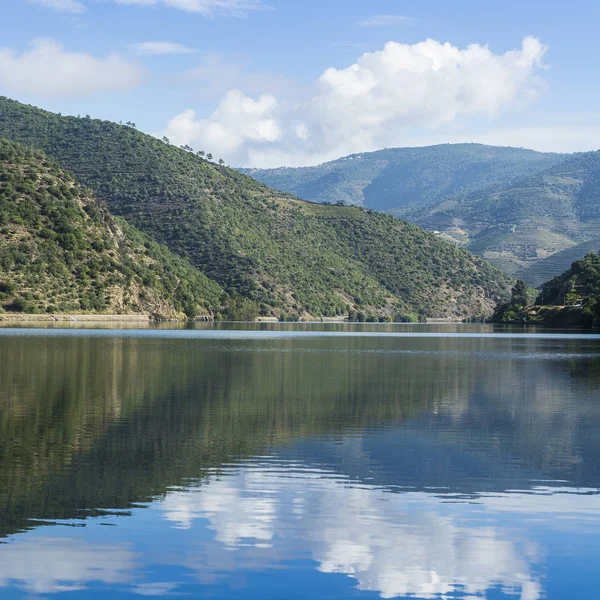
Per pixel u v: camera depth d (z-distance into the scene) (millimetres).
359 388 63469
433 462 35531
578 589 22188
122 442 38750
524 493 30469
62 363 82312
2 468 33062
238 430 42688
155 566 23094
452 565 23516
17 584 21891
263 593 21703
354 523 26719
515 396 59125
